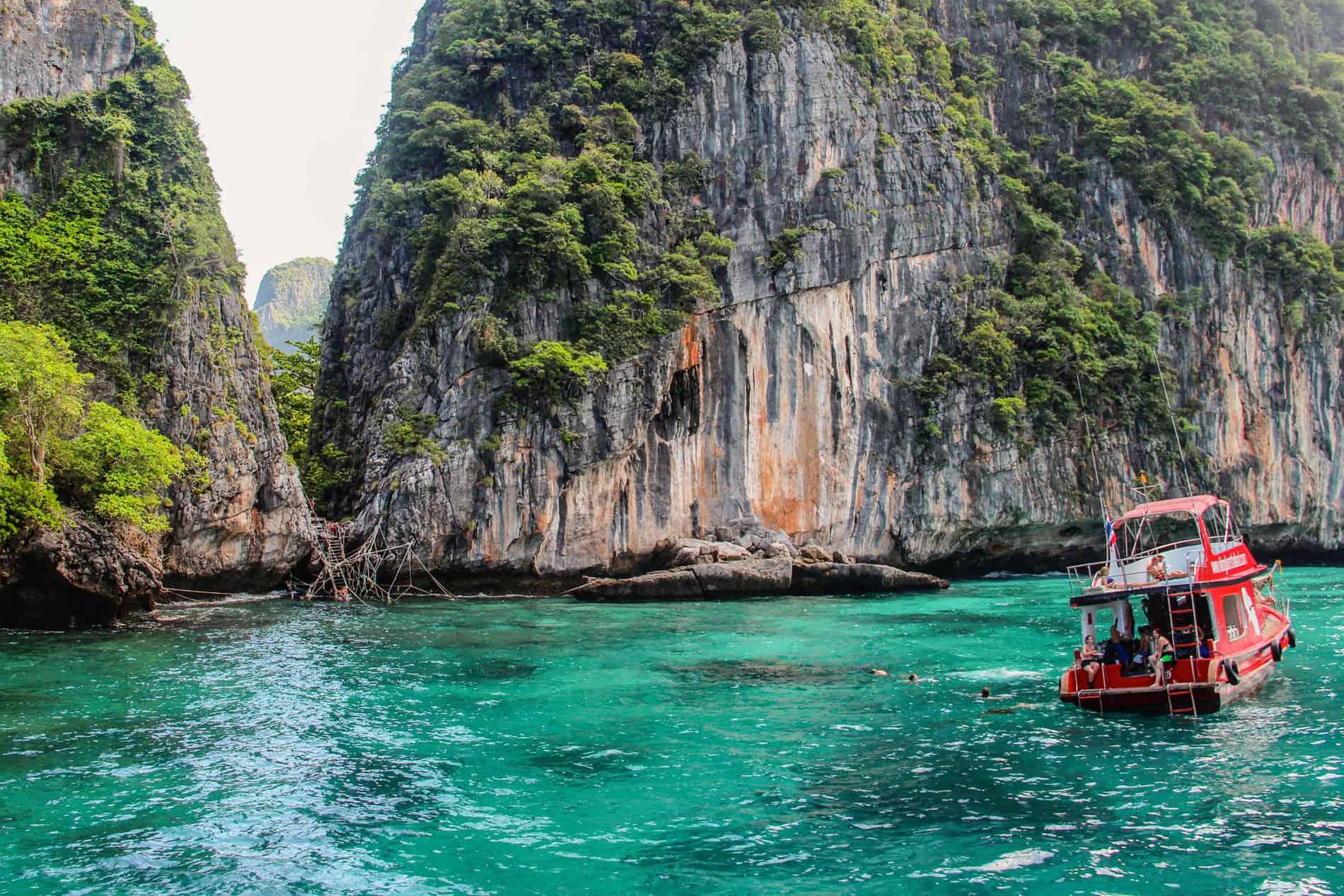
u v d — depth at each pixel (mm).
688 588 43844
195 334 38500
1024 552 58938
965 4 69312
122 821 13641
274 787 15148
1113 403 58938
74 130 39625
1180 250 63219
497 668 24969
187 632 29984
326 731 18469
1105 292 61469
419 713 19938
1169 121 65375
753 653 27391
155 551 33719
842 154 56062
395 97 61094
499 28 59156
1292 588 45156
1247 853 12555
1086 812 14078
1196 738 17797
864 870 12148
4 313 35781
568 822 13781
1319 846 12734
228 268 40688
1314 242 66500
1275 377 64312
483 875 12062
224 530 38188
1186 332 61719
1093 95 66688
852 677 23844
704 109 54812
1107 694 19797
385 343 52406
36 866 12141
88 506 31750
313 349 63688
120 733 18016
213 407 38281
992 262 59406
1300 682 22312
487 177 51188
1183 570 22500
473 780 15570
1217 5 74250
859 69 57750
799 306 53812
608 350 48062
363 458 49062
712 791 15070
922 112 59719
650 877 11984
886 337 56125
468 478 44844
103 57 41719
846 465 54281
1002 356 56188
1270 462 62969
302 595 42094
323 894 11531
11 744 17141
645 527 49625
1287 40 76312
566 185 49625
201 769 15961
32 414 29703
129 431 32094
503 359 46156
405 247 53906
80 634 28828
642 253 51125
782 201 54188
